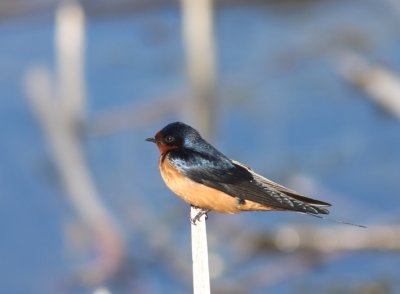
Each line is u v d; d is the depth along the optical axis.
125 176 15.44
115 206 14.78
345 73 17.52
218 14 20.55
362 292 12.75
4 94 17.61
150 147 16.11
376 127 16.53
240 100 17.73
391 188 15.04
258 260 13.55
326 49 19.20
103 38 19.62
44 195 15.04
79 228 14.12
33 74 17.22
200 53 14.59
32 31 19.48
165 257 13.78
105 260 13.70
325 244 13.39
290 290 13.06
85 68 18.69
